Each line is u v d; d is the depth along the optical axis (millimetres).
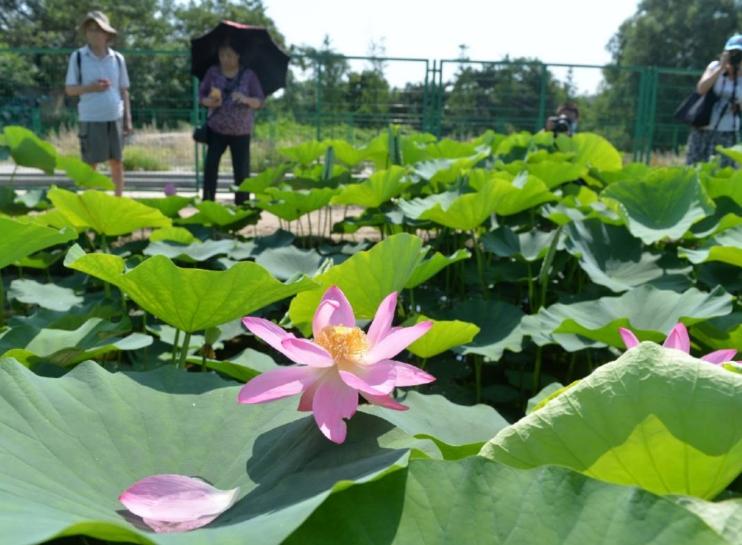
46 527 802
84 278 4184
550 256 3502
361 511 918
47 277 5328
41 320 2848
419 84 15039
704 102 7379
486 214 3875
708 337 2660
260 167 14703
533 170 5488
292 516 883
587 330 2504
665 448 1045
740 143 7434
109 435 1315
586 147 7543
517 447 1118
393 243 2123
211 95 7430
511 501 910
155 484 1126
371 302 2213
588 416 1085
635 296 2949
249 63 7977
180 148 15562
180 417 1405
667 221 4191
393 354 1202
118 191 8094
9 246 2219
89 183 6559
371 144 7473
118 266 1840
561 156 6801
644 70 16109
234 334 3084
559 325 2623
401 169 4707
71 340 2271
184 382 1531
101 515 1070
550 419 1109
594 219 4059
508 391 3434
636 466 1079
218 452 1322
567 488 902
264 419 1408
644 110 16266
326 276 2090
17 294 3545
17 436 1205
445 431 1736
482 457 962
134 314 3742
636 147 16391
